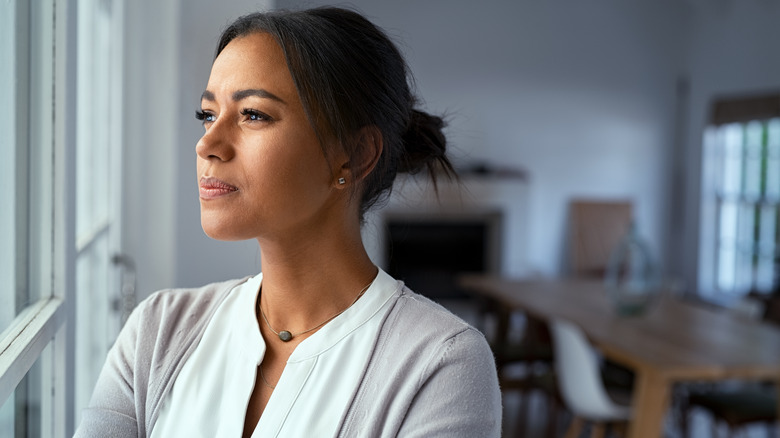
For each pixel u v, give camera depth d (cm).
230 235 74
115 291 170
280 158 72
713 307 656
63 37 97
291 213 74
